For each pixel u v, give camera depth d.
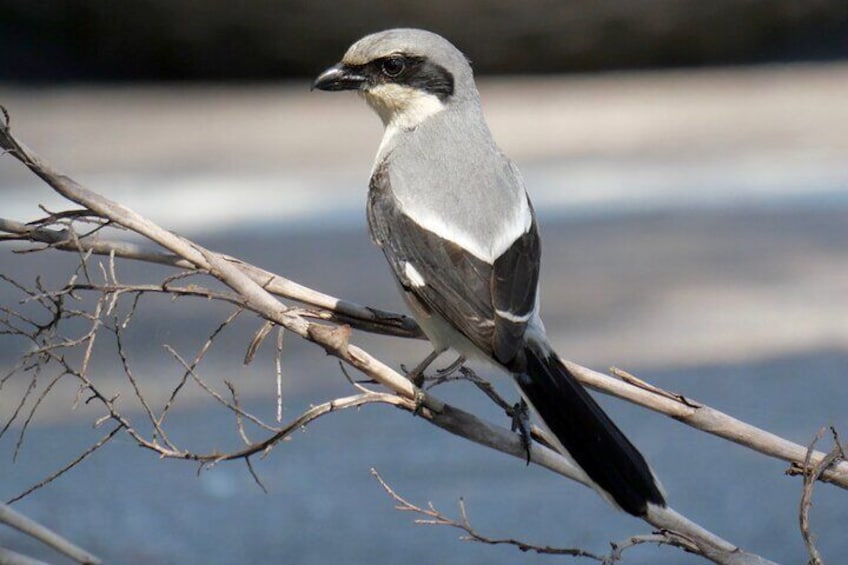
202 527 9.73
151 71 32.00
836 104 26.50
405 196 7.65
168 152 23.38
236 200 19.94
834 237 17.36
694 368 12.63
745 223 18.25
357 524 9.84
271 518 9.89
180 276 5.82
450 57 8.31
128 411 11.79
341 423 11.77
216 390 12.29
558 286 15.43
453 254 7.25
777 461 10.91
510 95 29.27
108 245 5.95
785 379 12.22
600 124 25.52
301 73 31.70
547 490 10.45
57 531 9.56
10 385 12.42
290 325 5.91
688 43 32.06
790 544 9.56
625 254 16.83
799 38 32.81
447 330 7.27
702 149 22.91
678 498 10.22
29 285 15.48
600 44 31.53
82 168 21.94
